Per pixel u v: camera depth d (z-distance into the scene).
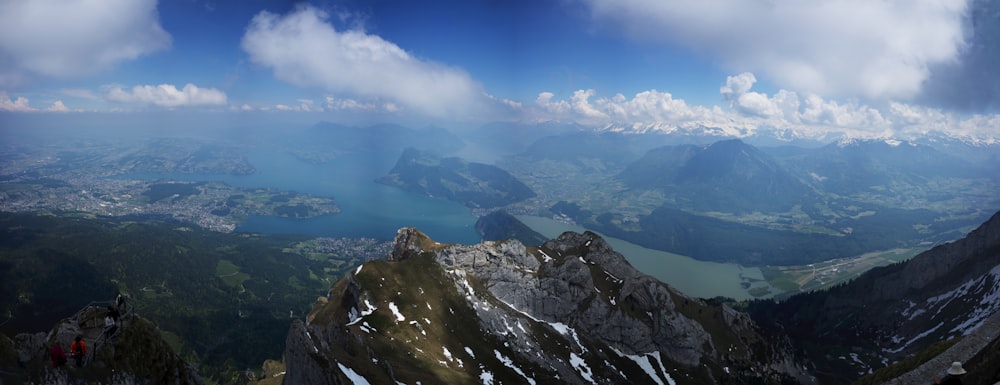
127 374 46.25
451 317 189.88
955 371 41.75
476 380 152.50
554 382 177.38
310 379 100.31
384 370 128.75
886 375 79.62
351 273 194.62
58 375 39.88
